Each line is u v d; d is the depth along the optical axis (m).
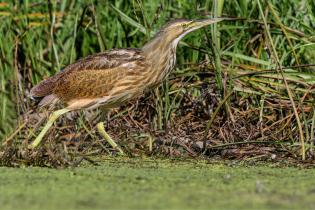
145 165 11.05
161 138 12.73
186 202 7.85
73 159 11.41
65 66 13.92
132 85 12.56
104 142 13.08
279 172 10.20
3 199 8.06
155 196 8.21
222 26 13.97
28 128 13.52
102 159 11.83
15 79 13.95
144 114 13.53
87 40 14.75
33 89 12.74
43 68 14.88
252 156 11.95
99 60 12.55
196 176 9.77
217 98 13.19
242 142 11.84
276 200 8.02
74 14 14.95
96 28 13.92
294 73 12.78
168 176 9.75
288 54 13.60
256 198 8.12
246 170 10.41
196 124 13.19
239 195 8.30
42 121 12.71
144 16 13.39
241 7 13.77
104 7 14.62
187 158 11.95
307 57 13.75
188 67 13.99
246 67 13.53
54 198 8.09
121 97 12.63
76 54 15.07
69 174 9.89
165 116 12.96
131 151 12.48
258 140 12.40
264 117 12.98
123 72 12.45
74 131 13.58
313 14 13.66
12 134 13.27
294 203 7.85
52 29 14.25
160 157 12.14
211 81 13.47
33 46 14.60
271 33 13.56
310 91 12.62
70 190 8.61
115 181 9.28
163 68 12.70
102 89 12.49
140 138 12.94
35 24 14.79
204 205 7.70
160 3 14.30
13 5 15.08
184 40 14.12
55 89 12.61
